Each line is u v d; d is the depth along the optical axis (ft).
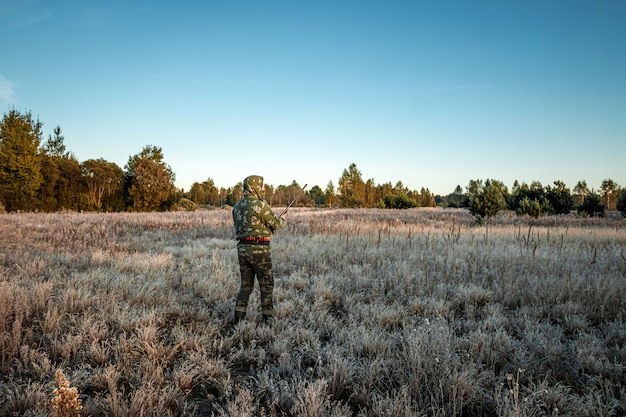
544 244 33.47
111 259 24.35
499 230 48.11
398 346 12.19
